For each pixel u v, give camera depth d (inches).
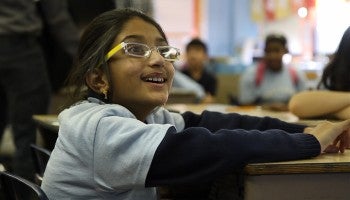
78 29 115.8
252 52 264.8
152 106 49.4
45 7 110.8
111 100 49.4
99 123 44.2
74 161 45.3
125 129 43.2
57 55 112.6
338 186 43.1
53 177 46.5
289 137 44.4
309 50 251.3
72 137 45.5
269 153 42.3
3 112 116.4
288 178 42.0
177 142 41.8
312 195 42.5
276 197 41.9
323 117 75.9
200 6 282.7
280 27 272.7
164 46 49.8
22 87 107.0
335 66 77.0
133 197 45.3
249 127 59.0
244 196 42.1
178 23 279.6
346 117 72.6
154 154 41.3
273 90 169.8
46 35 113.1
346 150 49.6
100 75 49.4
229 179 46.2
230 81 211.6
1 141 122.6
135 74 47.8
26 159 105.8
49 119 76.0
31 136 106.9
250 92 171.8
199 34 283.4
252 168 41.2
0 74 106.5
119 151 42.4
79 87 51.5
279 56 170.2
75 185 45.5
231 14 287.7
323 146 45.8
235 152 41.4
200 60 198.2
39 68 108.0
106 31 49.3
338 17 214.5
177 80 173.6
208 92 198.8
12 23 104.1
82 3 115.0
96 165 43.8
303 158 44.1
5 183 49.2
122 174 42.4
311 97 76.3
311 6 240.1
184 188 57.2
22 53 106.0
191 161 41.3
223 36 286.7
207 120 61.2
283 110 99.5
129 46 47.9
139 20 49.9
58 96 113.9
